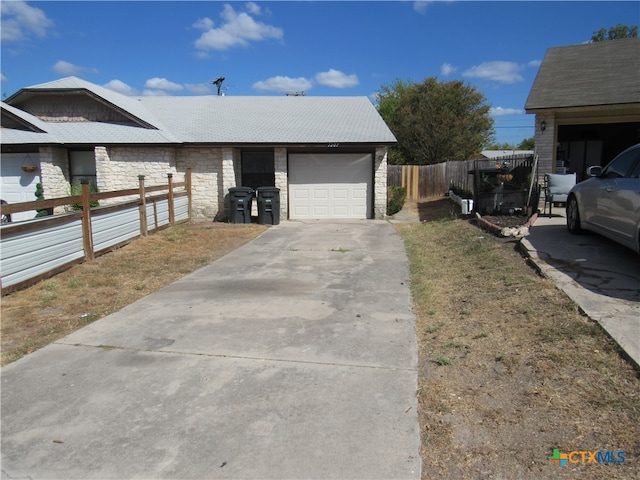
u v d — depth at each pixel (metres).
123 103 17.08
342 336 5.02
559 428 3.12
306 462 2.93
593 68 14.26
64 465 2.95
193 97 20.33
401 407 3.54
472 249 8.71
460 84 40.09
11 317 5.71
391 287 7.05
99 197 8.99
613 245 7.66
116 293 6.82
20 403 3.68
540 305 5.18
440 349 4.57
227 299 6.51
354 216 16.67
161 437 3.22
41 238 7.29
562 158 16.67
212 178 16.09
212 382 3.99
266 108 18.86
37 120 15.99
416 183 23.30
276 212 14.80
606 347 4.00
